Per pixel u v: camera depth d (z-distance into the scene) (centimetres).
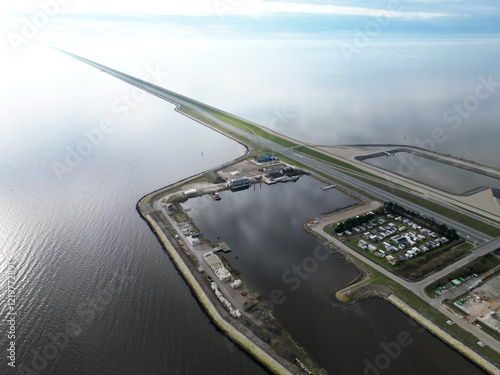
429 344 7312
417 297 8525
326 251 10650
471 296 8550
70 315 8012
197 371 6662
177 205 13588
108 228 11794
